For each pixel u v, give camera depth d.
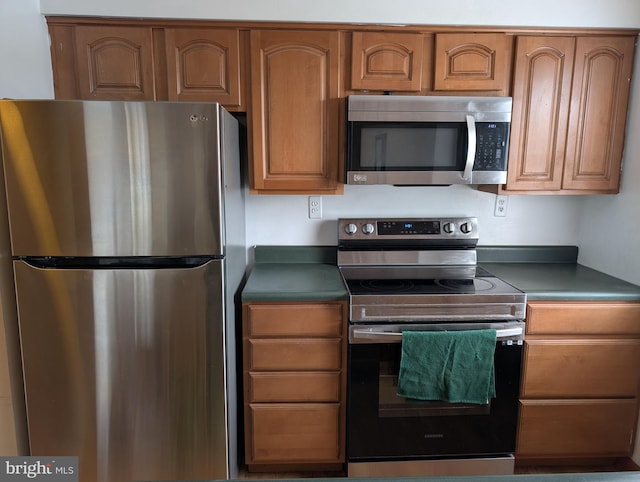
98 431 1.57
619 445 1.87
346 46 1.82
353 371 1.75
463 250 2.19
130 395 1.55
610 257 2.04
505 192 1.95
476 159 1.83
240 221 1.95
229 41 1.78
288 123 1.85
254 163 1.87
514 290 1.78
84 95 1.77
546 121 1.90
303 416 1.79
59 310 1.48
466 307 1.73
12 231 1.44
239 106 1.83
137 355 1.52
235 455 1.77
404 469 1.82
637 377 1.82
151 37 1.76
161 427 1.58
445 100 1.78
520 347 1.76
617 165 1.95
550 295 1.75
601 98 1.89
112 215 1.44
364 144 1.80
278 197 2.21
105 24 1.74
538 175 1.95
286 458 1.82
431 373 1.71
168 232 1.46
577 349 1.78
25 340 1.50
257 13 1.75
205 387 1.56
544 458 1.90
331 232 2.25
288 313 1.72
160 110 1.40
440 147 1.82
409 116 1.78
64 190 1.42
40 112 1.38
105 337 1.51
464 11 1.78
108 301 1.48
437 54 1.83
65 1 1.68
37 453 1.57
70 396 1.54
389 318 1.72
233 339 1.70
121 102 1.39
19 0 1.63
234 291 1.75
